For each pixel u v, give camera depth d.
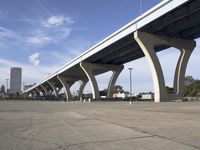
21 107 46.34
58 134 12.92
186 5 53.91
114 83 111.56
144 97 107.50
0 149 9.48
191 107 34.44
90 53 97.38
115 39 77.00
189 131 12.44
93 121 18.81
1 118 22.92
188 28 64.31
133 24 67.62
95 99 101.62
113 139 10.98
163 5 56.72
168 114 23.52
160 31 67.31
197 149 8.55
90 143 10.24
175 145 9.27
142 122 17.14
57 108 41.19
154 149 8.73
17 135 12.88
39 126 16.62
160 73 65.62
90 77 107.75
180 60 70.12
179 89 69.06
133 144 9.76
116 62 110.38
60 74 144.88
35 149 9.41
